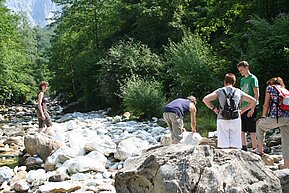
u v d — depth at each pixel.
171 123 7.73
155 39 23.97
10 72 28.19
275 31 13.70
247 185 3.64
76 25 30.02
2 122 20.69
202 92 16.09
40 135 9.44
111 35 28.27
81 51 29.88
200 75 15.77
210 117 13.44
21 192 6.50
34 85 39.00
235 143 6.32
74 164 7.37
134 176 3.80
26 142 9.31
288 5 17.50
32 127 16.08
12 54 28.34
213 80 15.73
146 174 3.69
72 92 31.77
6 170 7.57
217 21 20.62
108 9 29.08
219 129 6.39
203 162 3.59
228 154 3.79
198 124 12.39
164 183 3.45
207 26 21.45
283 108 6.18
